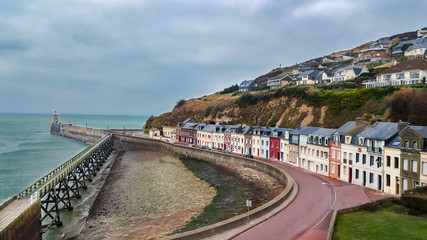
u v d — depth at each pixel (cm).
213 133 8538
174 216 3441
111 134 11506
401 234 2189
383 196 3491
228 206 3691
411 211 2733
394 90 6450
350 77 9719
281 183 4566
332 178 4622
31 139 13762
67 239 2973
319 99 7938
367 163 3959
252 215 2741
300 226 2567
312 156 5188
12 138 13862
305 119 7875
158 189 4731
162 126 12400
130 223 3319
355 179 4184
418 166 3191
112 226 3259
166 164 6900
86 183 5528
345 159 4391
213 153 6725
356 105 6931
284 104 8944
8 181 5512
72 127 15638
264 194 4122
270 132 6669
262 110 9644
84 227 3288
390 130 3841
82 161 5288
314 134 5203
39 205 2875
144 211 3731
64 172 4056
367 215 2702
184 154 7800
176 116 13662
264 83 14775
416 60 7350
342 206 3134
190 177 5469
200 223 3100
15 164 7175
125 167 6812
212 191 4494
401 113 5900
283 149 6144
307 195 3600
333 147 4650
